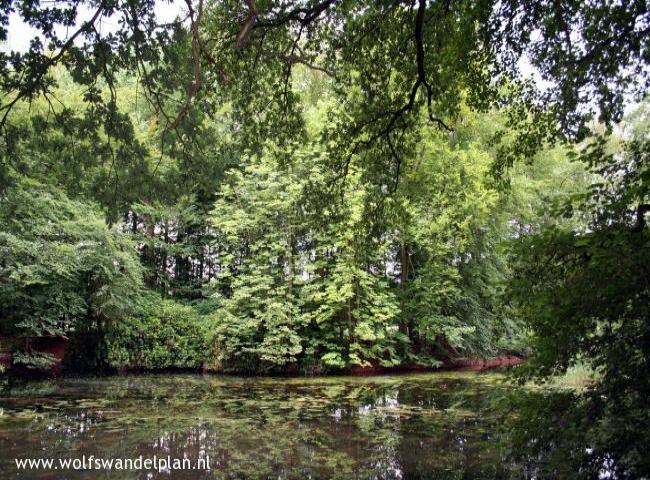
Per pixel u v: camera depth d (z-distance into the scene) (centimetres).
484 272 1839
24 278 1210
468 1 576
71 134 628
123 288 1468
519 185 1723
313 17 530
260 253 1659
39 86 539
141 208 1680
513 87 665
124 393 1092
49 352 1394
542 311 339
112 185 680
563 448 329
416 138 788
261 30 649
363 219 846
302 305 1681
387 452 611
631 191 326
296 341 1555
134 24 524
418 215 1628
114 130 629
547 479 364
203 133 701
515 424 368
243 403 978
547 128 679
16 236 1195
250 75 711
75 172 668
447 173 1614
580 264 344
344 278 1530
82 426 730
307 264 1680
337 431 727
